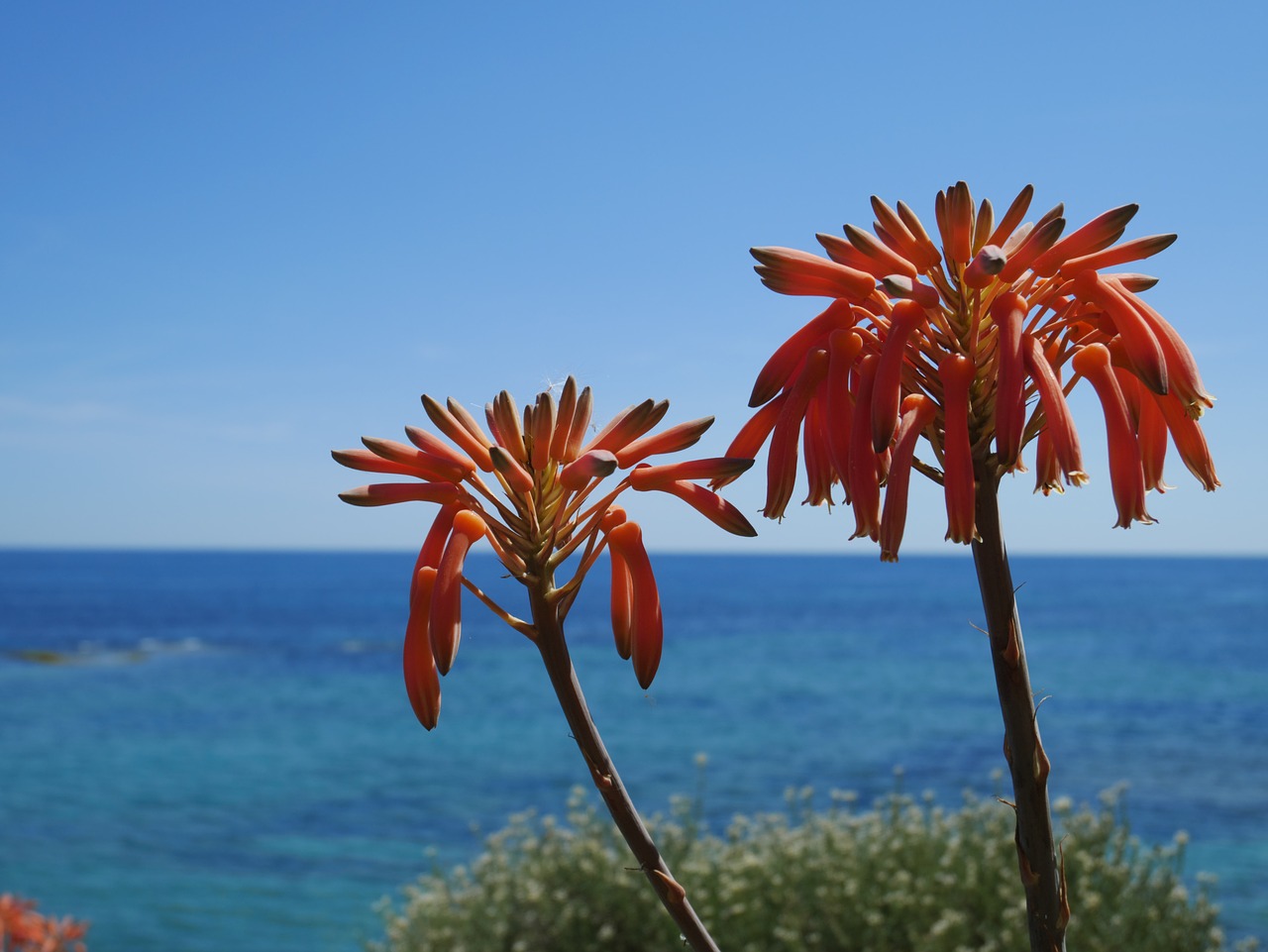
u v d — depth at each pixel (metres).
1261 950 10.52
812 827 7.74
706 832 8.06
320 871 15.12
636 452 2.01
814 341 2.05
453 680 45.69
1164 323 1.95
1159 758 25.08
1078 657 53.19
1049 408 1.84
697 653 57.72
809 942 6.29
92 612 93.56
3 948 3.94
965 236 1.96
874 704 36.69
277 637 69.38
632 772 24.09
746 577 198.88
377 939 11.86
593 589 121.88
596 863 7.09
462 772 24.12
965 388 1.89
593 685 42.88
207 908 13.11
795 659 54.16
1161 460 2.15
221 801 20.67
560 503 1.96
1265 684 41.50
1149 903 6.32
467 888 7.73
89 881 14.53
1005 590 1.98
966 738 29.11
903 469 1.87
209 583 160.25
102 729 31.27
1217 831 17.30
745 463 1.96
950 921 6.09
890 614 93.12
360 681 45.25
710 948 1.94
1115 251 1.96
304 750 27.44
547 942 6.82
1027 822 1.99
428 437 1.98
